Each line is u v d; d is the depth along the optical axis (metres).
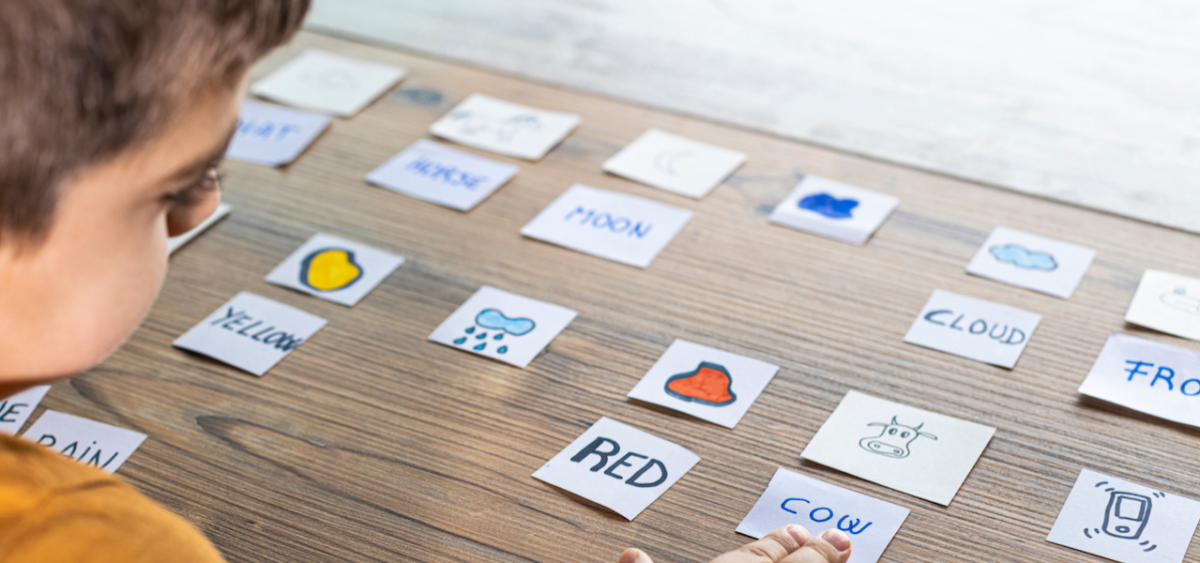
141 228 0.74
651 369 1.17
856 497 1.08
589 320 1.20
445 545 1.06
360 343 1.19
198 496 1.09
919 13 1.59
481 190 1.33
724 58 1.50
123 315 0.77
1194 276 1.23
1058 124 1.40
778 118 1.41
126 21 0.60
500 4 1.60
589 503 1.08
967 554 1.05
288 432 1.13
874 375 1.16
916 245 1.26
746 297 1.22
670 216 1.30
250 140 1.38
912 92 1.45
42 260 0.68
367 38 1.53
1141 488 1.08
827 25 1.57
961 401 1.14
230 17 0.66
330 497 1.09
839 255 1.26
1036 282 1.23
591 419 1.13
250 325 1.20
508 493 1.09
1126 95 1.44
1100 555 1.05
